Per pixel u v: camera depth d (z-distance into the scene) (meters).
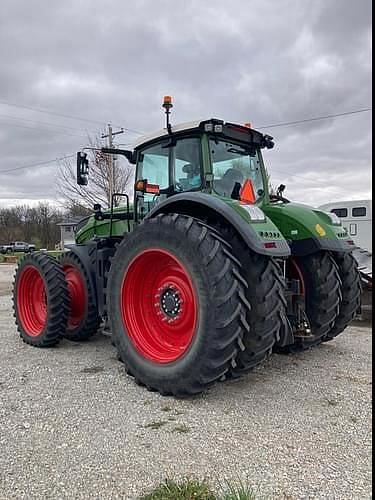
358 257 6.83
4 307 8.30
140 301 3.71
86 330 4.88
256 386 3.45
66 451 2.42
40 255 4.97
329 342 4.95
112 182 19.67
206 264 3.08
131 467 2.25
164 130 4.08
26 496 2.02
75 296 4.95
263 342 3.18
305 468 2.22
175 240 3.29
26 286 5.22
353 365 4.00
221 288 3.02
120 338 3.66
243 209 3.25
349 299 4.34
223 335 3.00
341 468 2.22
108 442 2.52
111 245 4.80
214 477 2.15
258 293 3.16
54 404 3.08
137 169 4.58
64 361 4.21
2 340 5.24
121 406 3.06
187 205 3.59
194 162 3.92
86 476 2.17
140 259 3.59
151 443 2.51
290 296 3.88
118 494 2.02
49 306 4.71
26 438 2.57
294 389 3.37
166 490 2.00
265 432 2.64
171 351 3.44
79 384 3.51
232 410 2.98
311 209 4.34
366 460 2.30
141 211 4.53
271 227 3.27
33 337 4.88
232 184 4.04
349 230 9.27
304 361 4.14
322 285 3.98
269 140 4.33
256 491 2.03
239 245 3.29
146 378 3.36
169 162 4.15
